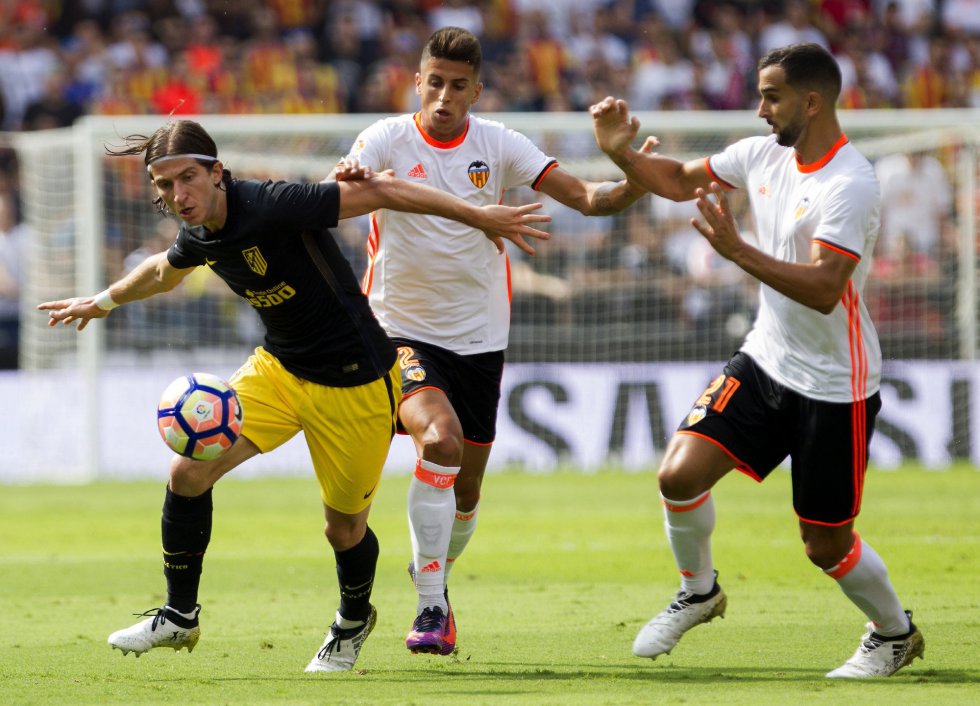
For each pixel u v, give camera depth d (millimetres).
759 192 18859
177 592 18250
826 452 18109
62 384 58125
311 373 18094
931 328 61500
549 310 61688
